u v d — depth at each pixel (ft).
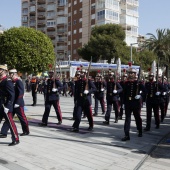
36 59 51.55
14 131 24.32
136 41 214.28
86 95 31.37
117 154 22.67
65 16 236.84
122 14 209.67
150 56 157.89
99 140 27.43
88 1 209.56
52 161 20.38
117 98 37.96
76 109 31.40
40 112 48.03
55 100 34.71
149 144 26.37
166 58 160.56
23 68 51.13
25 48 50.44
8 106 23.98
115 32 161.17
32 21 268.41
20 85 27.25
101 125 36.19
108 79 38.32
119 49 153.38
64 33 237.04
